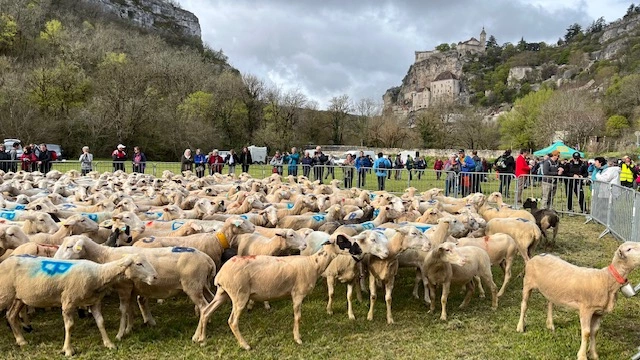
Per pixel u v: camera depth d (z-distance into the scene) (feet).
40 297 24.70
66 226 33.45
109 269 25.34
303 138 306.55
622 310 30.81
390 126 318.04
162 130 216.95
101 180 64.64
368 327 29.17
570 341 26.84
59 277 24.68
